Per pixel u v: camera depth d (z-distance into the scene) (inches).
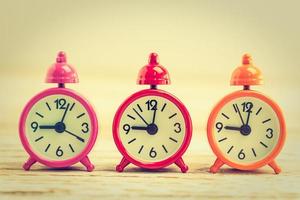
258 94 11.3
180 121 11.4
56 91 11.4
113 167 11.8
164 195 10.7
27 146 11.4
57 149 11.4
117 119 11.3
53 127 11.4
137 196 10.7
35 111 11.4
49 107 11.4
